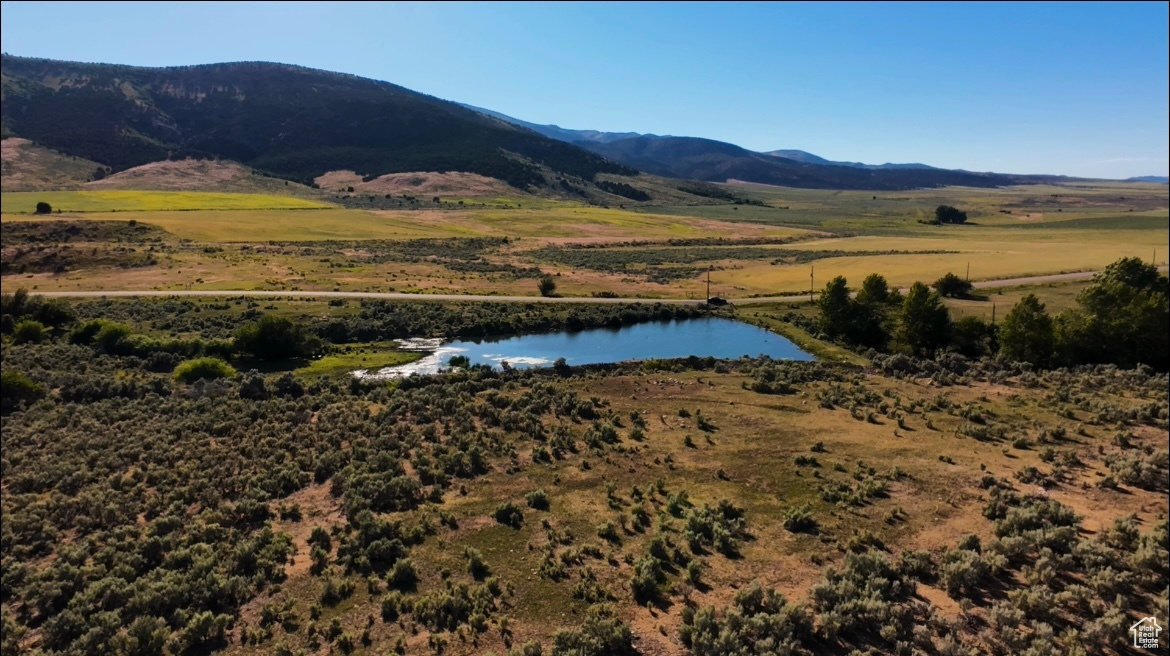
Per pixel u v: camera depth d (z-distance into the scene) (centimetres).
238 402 4500
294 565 2441
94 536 2670
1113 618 1858
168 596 2175
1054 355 5566
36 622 2161
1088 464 3128
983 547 2350
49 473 3262
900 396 4478
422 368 6222
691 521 2606
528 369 5772
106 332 6356
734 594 2158
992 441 3525
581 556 2428
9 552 2589
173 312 7950
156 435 3819
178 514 2841
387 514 2836
